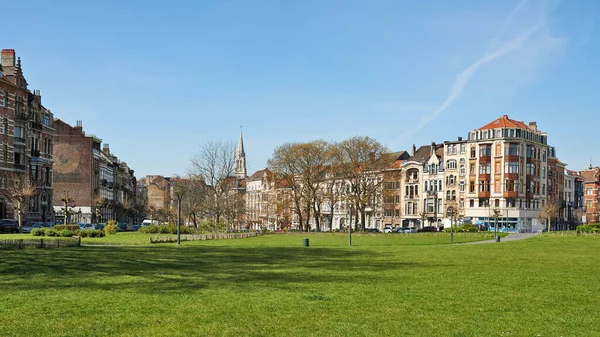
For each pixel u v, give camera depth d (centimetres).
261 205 16488
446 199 12281
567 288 2083
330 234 8538
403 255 3828
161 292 1884
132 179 18025
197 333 1312
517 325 1437
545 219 11450
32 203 8556
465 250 4484
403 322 1452
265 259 3369
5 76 8125
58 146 10925
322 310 1588
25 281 2141
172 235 6981
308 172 10075
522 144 11581
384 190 10375
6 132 7919
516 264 3081
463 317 1524
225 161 9062
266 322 1430
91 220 10769
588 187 16900
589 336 1331
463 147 12100
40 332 1299
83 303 1655
